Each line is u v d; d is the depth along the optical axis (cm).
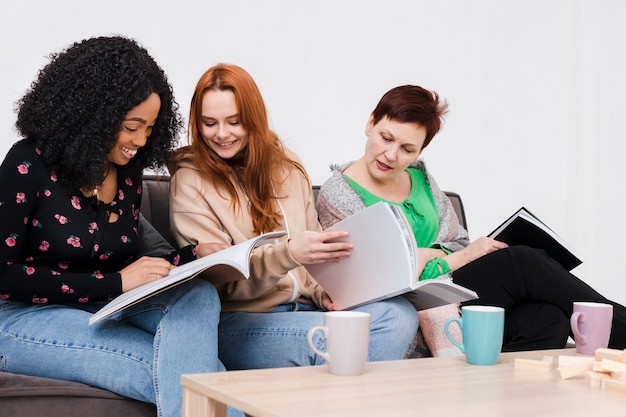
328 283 162
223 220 179
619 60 380
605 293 381
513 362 131
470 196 348
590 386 110
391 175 208
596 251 379
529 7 362
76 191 156
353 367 114
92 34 260
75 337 143
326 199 210
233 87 175
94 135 152
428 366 125
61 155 153
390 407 94
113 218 164
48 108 152
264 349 158
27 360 145
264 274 161
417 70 332
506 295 198
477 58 348
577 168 373
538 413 93
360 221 151
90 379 141
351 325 114
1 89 246
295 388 104
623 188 383
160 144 172
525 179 362
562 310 193
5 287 146
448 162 342
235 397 98
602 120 378
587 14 375
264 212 182
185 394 110
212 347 140
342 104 313
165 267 156
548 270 192
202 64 281
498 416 91
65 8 255
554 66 369
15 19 247
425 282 145
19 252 151
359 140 318
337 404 95
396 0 327
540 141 365
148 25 270
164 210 199
